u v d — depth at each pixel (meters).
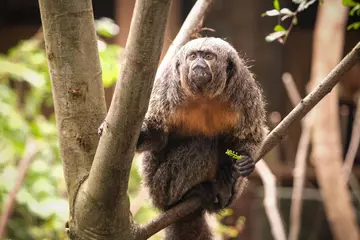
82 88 5.65
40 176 12.94
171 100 7.23
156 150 7.59
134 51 4.67
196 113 7.34
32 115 14.19
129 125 4.97
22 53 13.91
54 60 5.64
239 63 7.37
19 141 12.96
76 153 5.70
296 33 18.91
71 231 5.70
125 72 4.80
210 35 16.50
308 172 16.78
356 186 15.69
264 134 7.59
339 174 11.71
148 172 7.93
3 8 21.25
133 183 13.64
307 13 18.83
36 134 13.13
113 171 5.21
